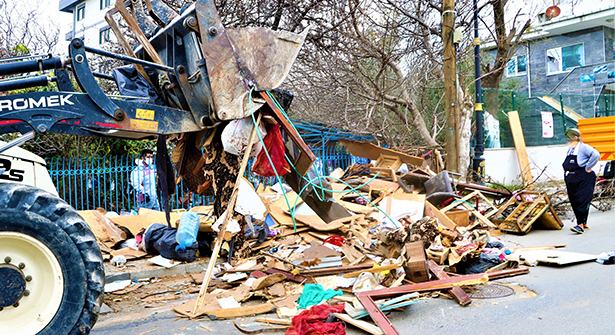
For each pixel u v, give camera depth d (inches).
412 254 180.9
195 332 152.2
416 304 173.6
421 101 556.7
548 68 965.8
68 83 149.6
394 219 318.0
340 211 250.8
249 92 167.8
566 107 689.0
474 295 179.6
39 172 161.3
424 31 469.4
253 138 169.6
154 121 161.3
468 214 331.3
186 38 170.2
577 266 215.9
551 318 149.4
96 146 441.1
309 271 205.8
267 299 184.1
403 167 409.4
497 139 649.6
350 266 207.0
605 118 563.5
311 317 150.3
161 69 166.1
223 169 211.5
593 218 377.1
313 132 514.6
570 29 927.7
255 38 172.6
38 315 118.0
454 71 426.6
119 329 157.9
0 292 113.7
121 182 407.5
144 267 240.2
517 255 234.4
